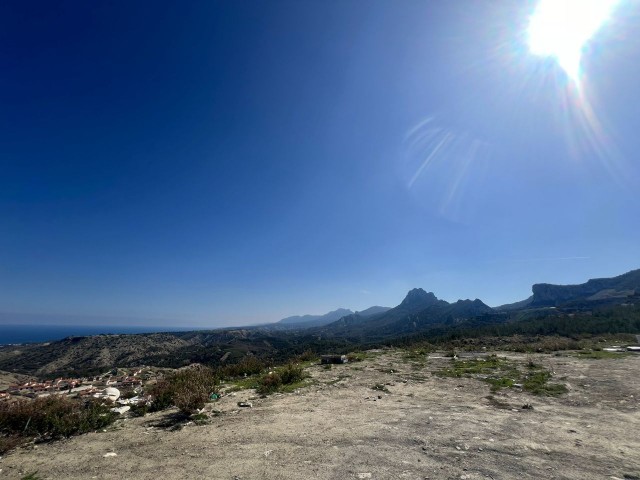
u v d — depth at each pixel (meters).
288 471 5.82
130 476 5.91
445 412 9.37
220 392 12.90
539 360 18.95
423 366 18.05
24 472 6.34
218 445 7.26
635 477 5.37
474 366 17.34
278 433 7.89
